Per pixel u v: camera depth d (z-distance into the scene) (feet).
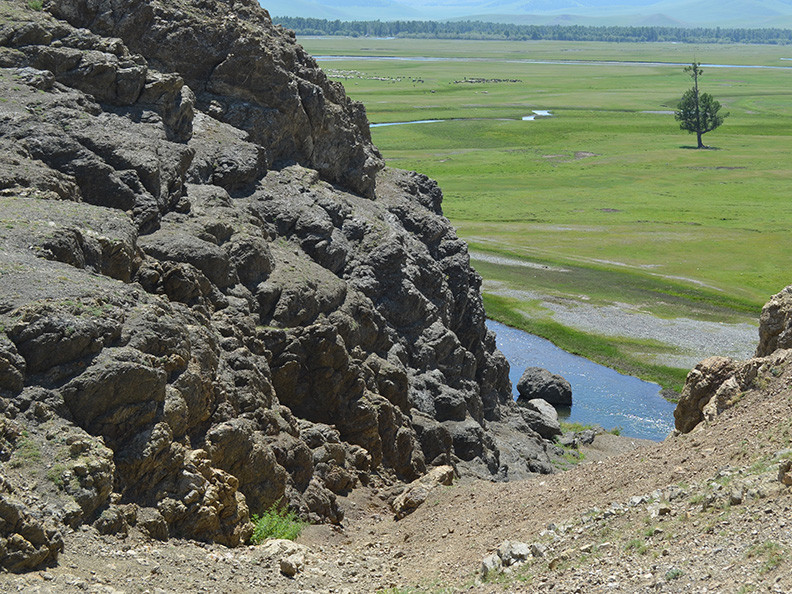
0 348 76.02
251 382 112.27
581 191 593.42
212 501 85.46
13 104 131.13
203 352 102.42
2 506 62.75
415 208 221.66
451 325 212.23
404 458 146.20
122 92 150.41
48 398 77.05
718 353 289.12
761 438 84.38
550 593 67.05
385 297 174.60
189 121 163.22
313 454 120.88
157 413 85.30
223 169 161.89
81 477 72.90
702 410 111.55
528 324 317.63
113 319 85.40
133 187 129.08
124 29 173.78
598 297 347.15
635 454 101.35
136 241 113.70
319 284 149.59
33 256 92.27
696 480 82.58
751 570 58.49
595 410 249.96
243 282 137.59
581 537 78.84
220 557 80.23
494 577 76.64
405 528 107.65
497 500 106.42
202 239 132.36
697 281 368.27
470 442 168.45
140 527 77.36
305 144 193.98
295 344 131.95
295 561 84.17
